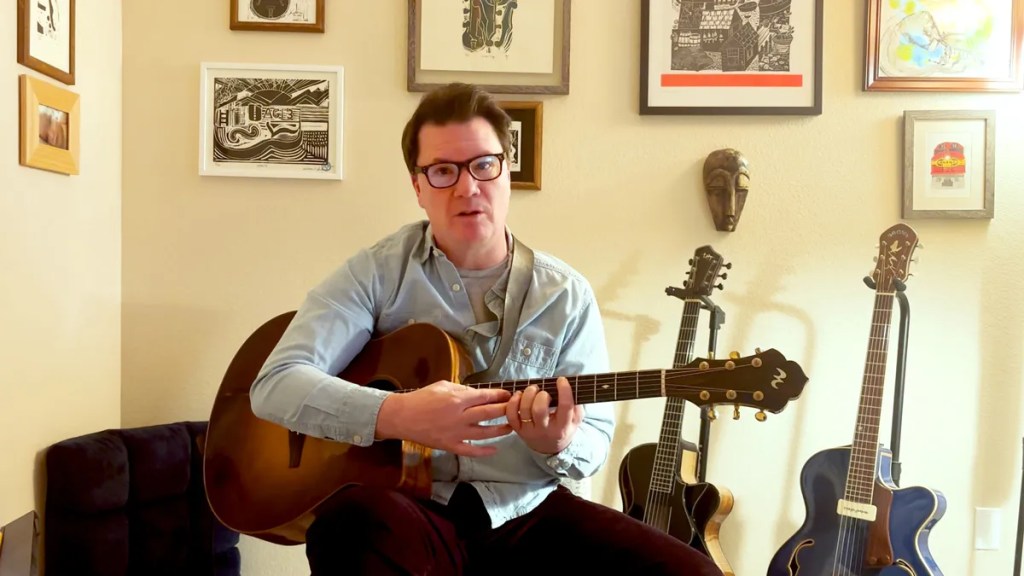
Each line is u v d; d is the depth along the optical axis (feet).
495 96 7.53
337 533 4.35
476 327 5.40
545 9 7.54
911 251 6.48
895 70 7.47
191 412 7.64
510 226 7.58
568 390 4.61
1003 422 7.52
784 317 7.55
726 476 7.56
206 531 7.03
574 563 4.93
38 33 6.10
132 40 7.53
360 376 5.29
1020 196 7.50
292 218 7.59
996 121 7.50
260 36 7.55
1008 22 7.46
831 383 7.55
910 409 7.54
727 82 7.50
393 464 4.96
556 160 7.59
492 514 5.10
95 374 7.14
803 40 7.48
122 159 7.55
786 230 7.56
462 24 7.52
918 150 7.47
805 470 6.51
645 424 7.57
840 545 6.23
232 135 7.53
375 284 5.51
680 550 4.68
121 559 6.44
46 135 6.24
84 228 6.92
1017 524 7.34
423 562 4.33
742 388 4.45
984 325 7.52
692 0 7.49
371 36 7.55
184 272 7.61
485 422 5.22
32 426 6.19
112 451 6.44
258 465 5.54
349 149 7.58
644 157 7.58
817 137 7.55
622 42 7.56
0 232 5.74
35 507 6.22
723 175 7.27
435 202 5.26
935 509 6.01
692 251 7.57
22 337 6.03
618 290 7.59
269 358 5.30
